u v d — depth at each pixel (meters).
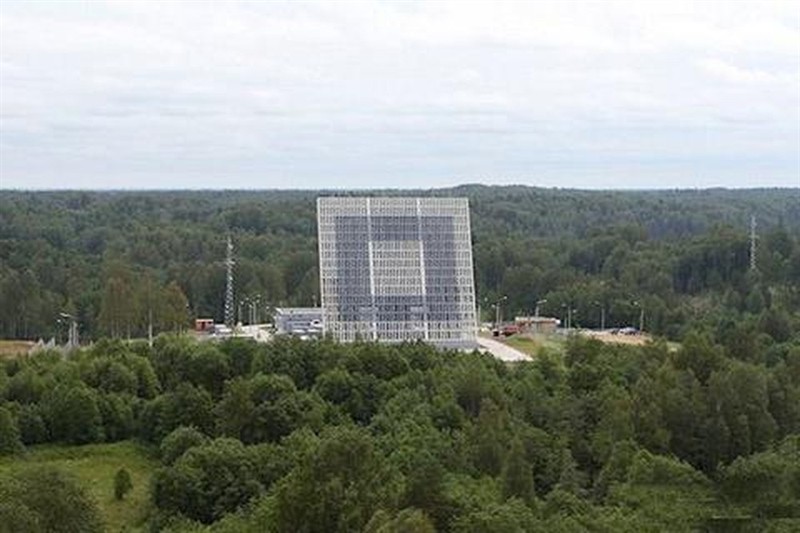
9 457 165.75
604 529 102.12
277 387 163.88
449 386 160.50
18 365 195.00
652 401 143.38
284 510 100.81
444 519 97.88
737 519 114.50
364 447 105.38
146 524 133.88
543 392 162.62
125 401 179.38
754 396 145.38
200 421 168.38
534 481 127.50
